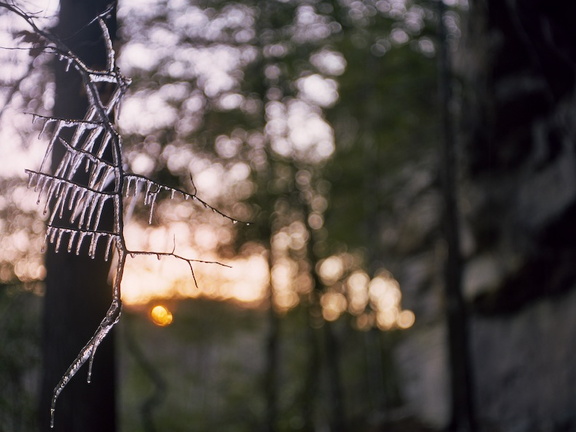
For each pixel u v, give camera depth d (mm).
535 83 12828
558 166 12719
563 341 12562
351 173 17766
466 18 13797
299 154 14867
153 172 7176
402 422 16812
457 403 10969
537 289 13367
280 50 12477
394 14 12023
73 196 2412
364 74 15211
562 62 10344
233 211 12391
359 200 18391
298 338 20125
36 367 6035
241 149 11859
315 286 15648
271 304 15672
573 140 11117
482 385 14258
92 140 2516
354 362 21266
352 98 15758
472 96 13930
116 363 4844
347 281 19625
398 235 18484
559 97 10898
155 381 10109
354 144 17656
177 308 15773
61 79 4062
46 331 4504
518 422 13188
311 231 15430
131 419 14789
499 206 14055
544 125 12750
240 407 17906
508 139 13680
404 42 13414
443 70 11445
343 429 16641
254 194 13336
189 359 17953
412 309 18562
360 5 11836
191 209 7742
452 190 11297
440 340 17016
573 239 12656
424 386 17047
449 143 11359
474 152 14406
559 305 12859
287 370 19922
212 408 18031
